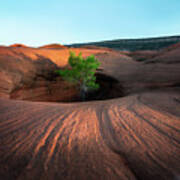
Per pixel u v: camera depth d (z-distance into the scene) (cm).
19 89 1653
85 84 2088
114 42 11119
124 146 159
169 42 8488
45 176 100
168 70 1609
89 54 3562
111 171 109
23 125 220
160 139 182
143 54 4400
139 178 101
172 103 496
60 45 6612
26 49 2688
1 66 1692
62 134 193
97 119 283
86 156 133
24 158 125
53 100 2009
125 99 664
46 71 2228
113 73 2255
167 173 107
